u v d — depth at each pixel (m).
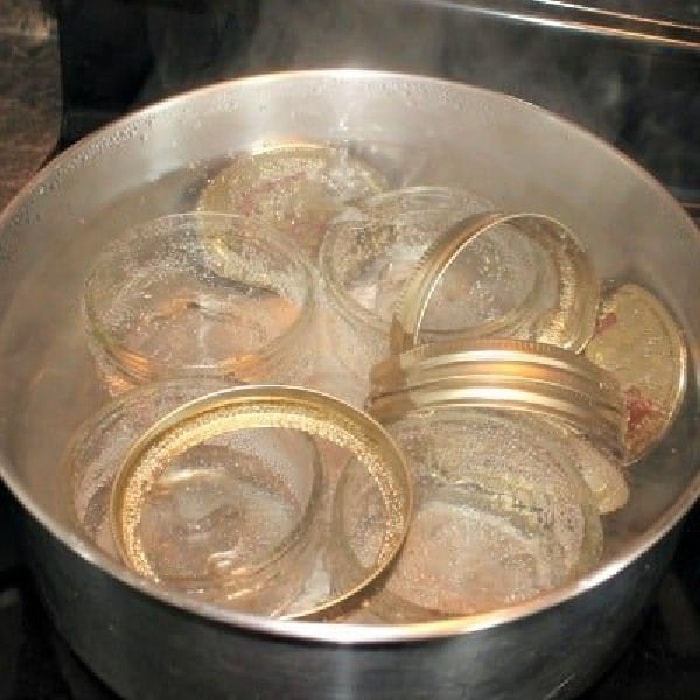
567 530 0.42
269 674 0.37
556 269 0.48
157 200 0.52
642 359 0.47
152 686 0.40
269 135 0.54
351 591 0.38
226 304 0.49
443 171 0.54
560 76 0.55
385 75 0.52
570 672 0.39
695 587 0.45
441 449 0.44
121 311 0.48
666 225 0.49
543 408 0.42
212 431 0.42
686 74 0.54
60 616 0.41
